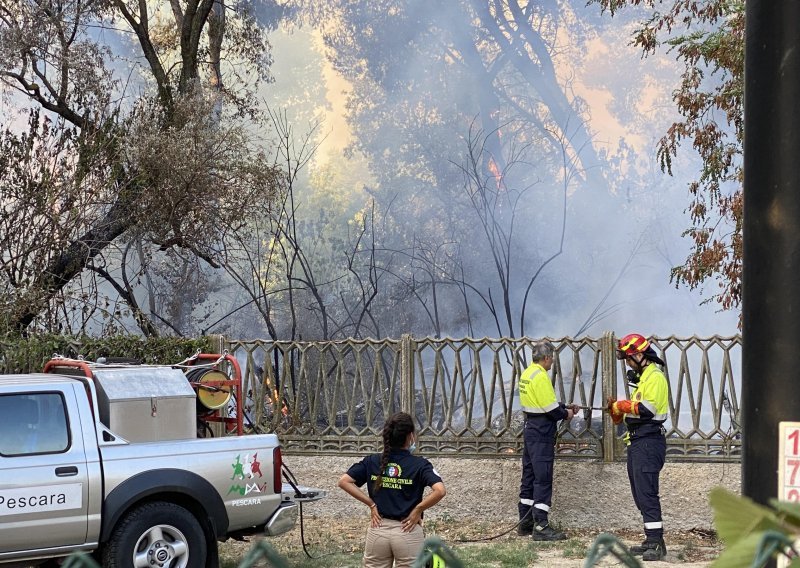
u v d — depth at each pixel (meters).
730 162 11.55
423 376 10.57
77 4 16.22
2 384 6.94
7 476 6.68
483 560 8.34
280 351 11.12
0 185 14.01
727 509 1.25
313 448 10.82
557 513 10.11
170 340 10.63
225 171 15.73
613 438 10.09
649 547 8.47
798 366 2.43
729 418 10.05
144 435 7.43
